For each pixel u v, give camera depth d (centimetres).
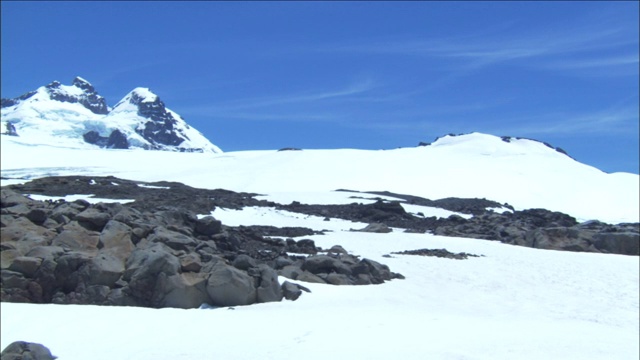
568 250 4638
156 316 2128
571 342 1920
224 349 1719
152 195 6462
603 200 10175
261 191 8675
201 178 9831
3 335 1916
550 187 10788
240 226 4303
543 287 3108
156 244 2583
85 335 1898
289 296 2480
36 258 2425
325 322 2075
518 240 4962
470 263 3659
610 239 4669
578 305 2753
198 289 2338
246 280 2389
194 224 3178
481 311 2550
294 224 5422
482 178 10956
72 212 2923
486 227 5597
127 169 11362
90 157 13488
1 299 2319
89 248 2600
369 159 11788
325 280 2841
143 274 2342
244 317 2136
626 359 1728
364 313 2267
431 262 3594
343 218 6131
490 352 1730
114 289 2358
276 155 12156
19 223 2759
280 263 2958
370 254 3809
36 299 2353
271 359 1616
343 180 10075
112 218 2795
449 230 5447
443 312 2448
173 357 1650
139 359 1648
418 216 6869
